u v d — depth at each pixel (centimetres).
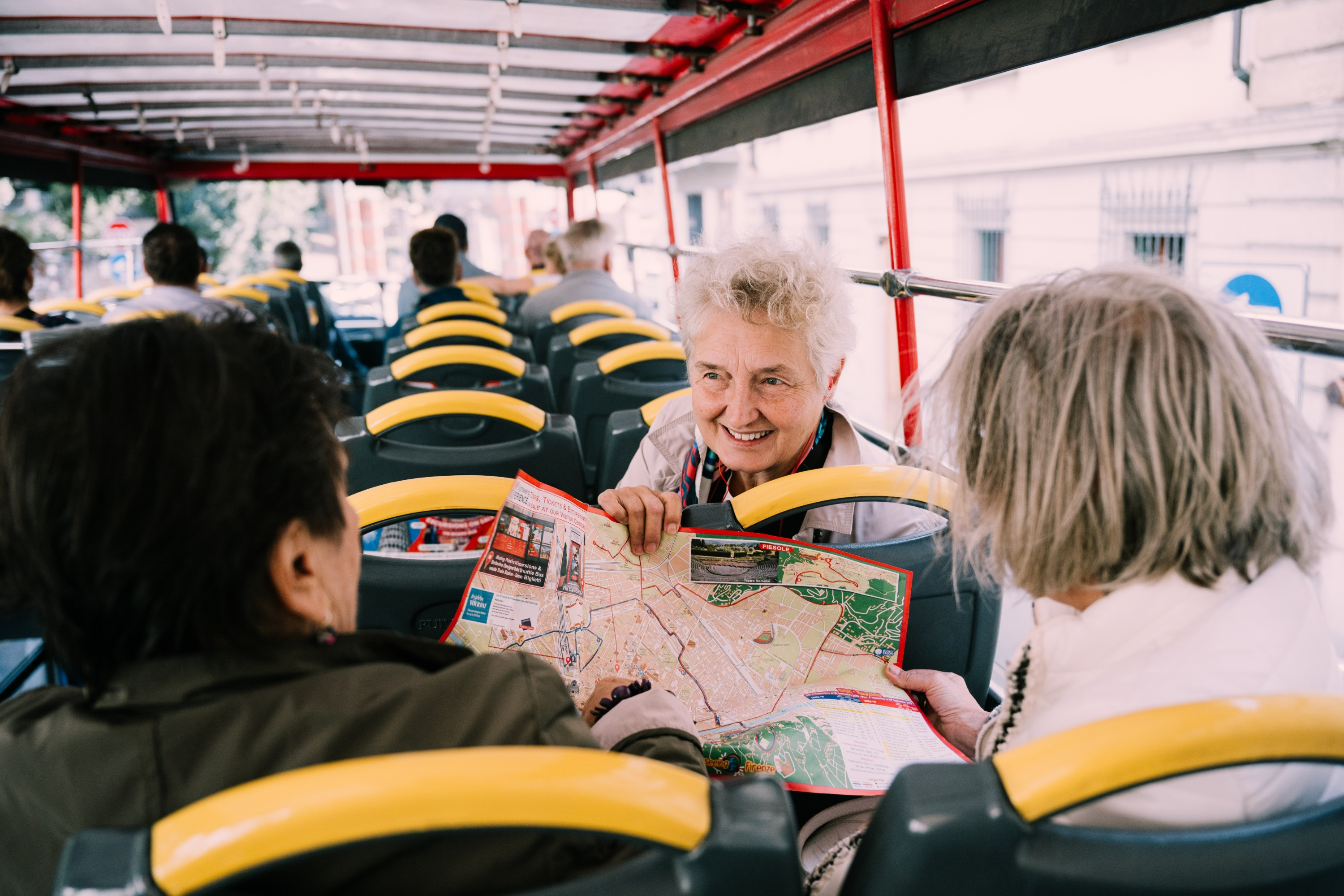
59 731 58
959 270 698
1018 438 64
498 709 61
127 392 54
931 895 50
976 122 657
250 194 1503
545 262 716
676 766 74
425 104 473
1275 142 410
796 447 138
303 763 55
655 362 276
